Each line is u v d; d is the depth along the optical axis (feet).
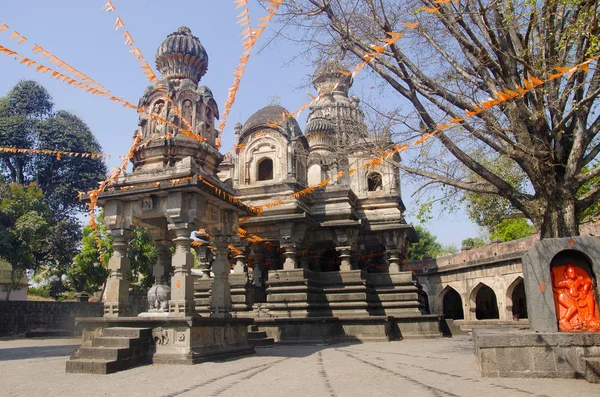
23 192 120.47
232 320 47.67
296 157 89.15
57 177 166.61
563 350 31.89
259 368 37.83
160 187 44.09
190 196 44.93
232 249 84.64
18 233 105.70
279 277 75.92
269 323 69.87
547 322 34.47
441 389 27.63
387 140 47.67
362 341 71.26
